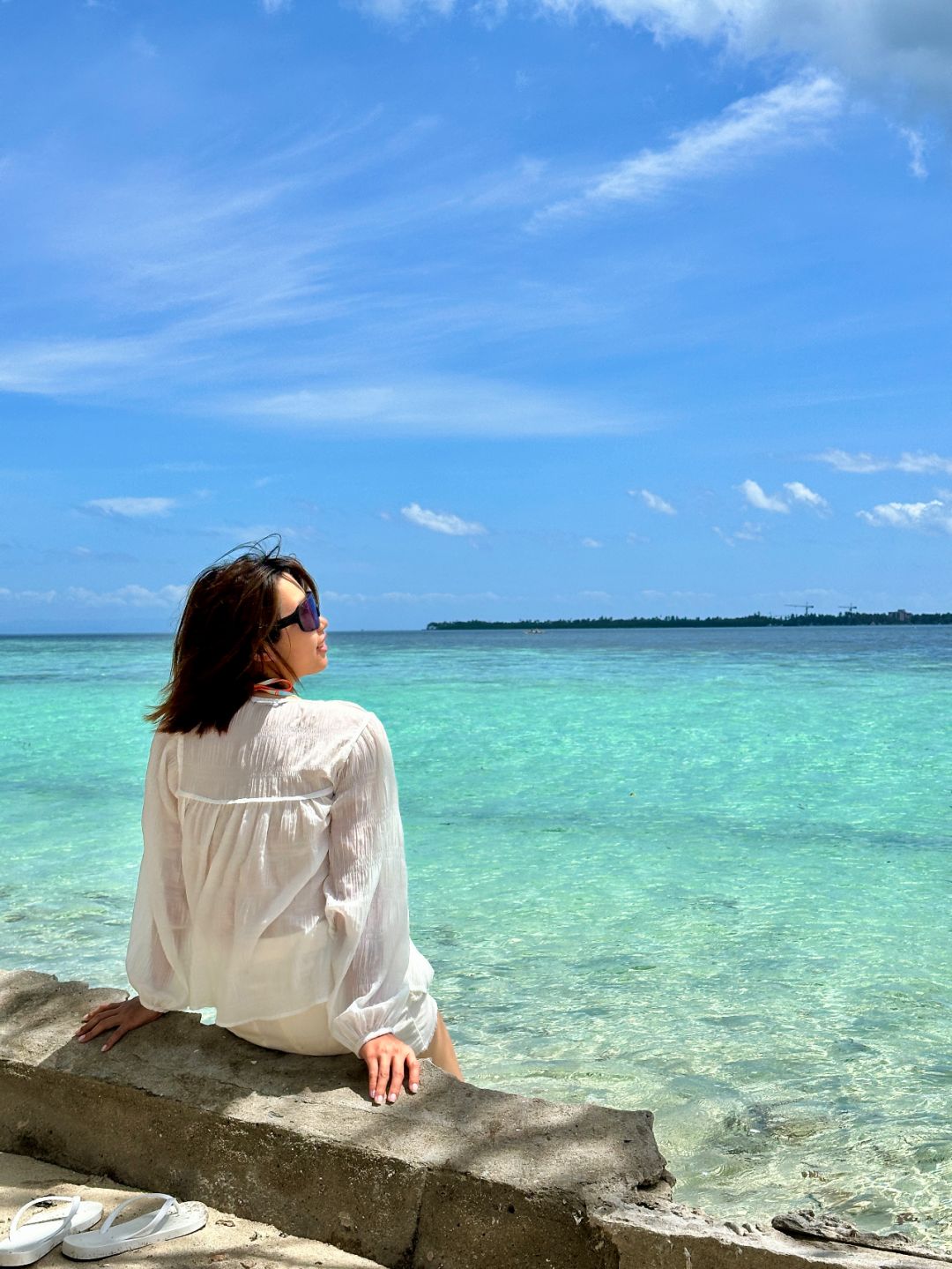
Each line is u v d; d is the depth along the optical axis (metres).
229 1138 2.19
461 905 6.60
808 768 12.67
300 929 2.21
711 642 83.06
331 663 43.28
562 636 142.12
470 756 13.97
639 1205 1.89
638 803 10.45
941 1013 4.57
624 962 5.38
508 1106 2.17
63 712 20.72
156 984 2.42
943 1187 3.06
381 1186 2.02
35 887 7.03
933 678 28.67
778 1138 3.40
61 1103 2.41
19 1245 1.95
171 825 2.37
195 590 2.36
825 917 6.24
